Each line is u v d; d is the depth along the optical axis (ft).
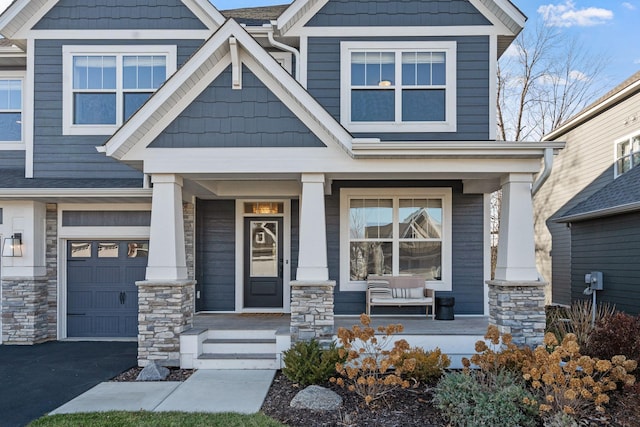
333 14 29.35
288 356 20.92
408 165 23.45
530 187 23.50
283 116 23.66
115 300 30.86
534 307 23.09
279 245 33.22
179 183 24.56
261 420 16.40
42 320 29.76
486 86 28.99
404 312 30.19
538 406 15.96
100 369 23.47
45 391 20.08
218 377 22.02
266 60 22.81
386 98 29.17
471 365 23.32
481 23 29.12
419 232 30.91
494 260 76.89
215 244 32.65
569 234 51.90
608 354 20.13
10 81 32.35
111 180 29.71
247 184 30.86
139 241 30.96
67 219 30.37
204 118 23.67
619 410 16.88
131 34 30.48
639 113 40.65
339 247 30.48
